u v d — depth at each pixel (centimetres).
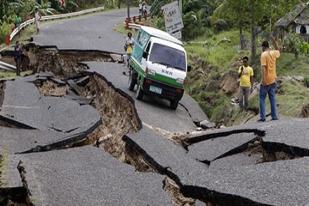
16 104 1888
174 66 1872
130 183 1022
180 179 1025
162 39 1936
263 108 1449
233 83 2045
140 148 1258
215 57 2431
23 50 3097
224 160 1188
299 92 1725
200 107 2088
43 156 1218
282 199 869
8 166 1111
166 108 1894
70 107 1855
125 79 2212
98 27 4288
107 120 1931
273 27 2473
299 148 1091
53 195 917
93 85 2348
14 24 3978
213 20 3041
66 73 2764
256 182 959
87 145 1409
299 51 2130
